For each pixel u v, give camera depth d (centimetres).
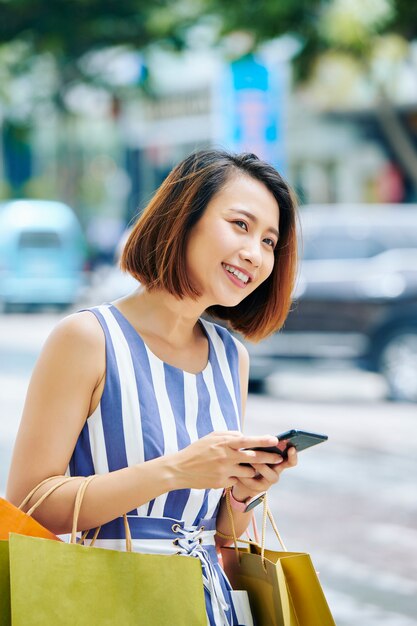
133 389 232
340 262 1159
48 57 2108
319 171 2281
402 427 1021
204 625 215
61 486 222
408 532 669
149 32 1658
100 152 3728
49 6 1677
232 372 256
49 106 2580
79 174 3756
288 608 229
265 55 1355
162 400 234
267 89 1334
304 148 2262
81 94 2597
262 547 240
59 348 230
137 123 2958
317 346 1158
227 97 1344
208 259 240
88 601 209
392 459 888
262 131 1334
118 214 3559
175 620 213
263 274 247
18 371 1419
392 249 1159
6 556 209
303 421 1047
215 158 245
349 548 631
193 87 2616
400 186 2239
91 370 229
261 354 1168
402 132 1542
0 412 1094
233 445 215
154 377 235
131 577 212
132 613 211
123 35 1730
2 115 2670
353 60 1398
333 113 2212
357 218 1171
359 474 836
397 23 1340
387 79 1462
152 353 237
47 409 228
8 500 229
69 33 1727
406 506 737
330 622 227
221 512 249
